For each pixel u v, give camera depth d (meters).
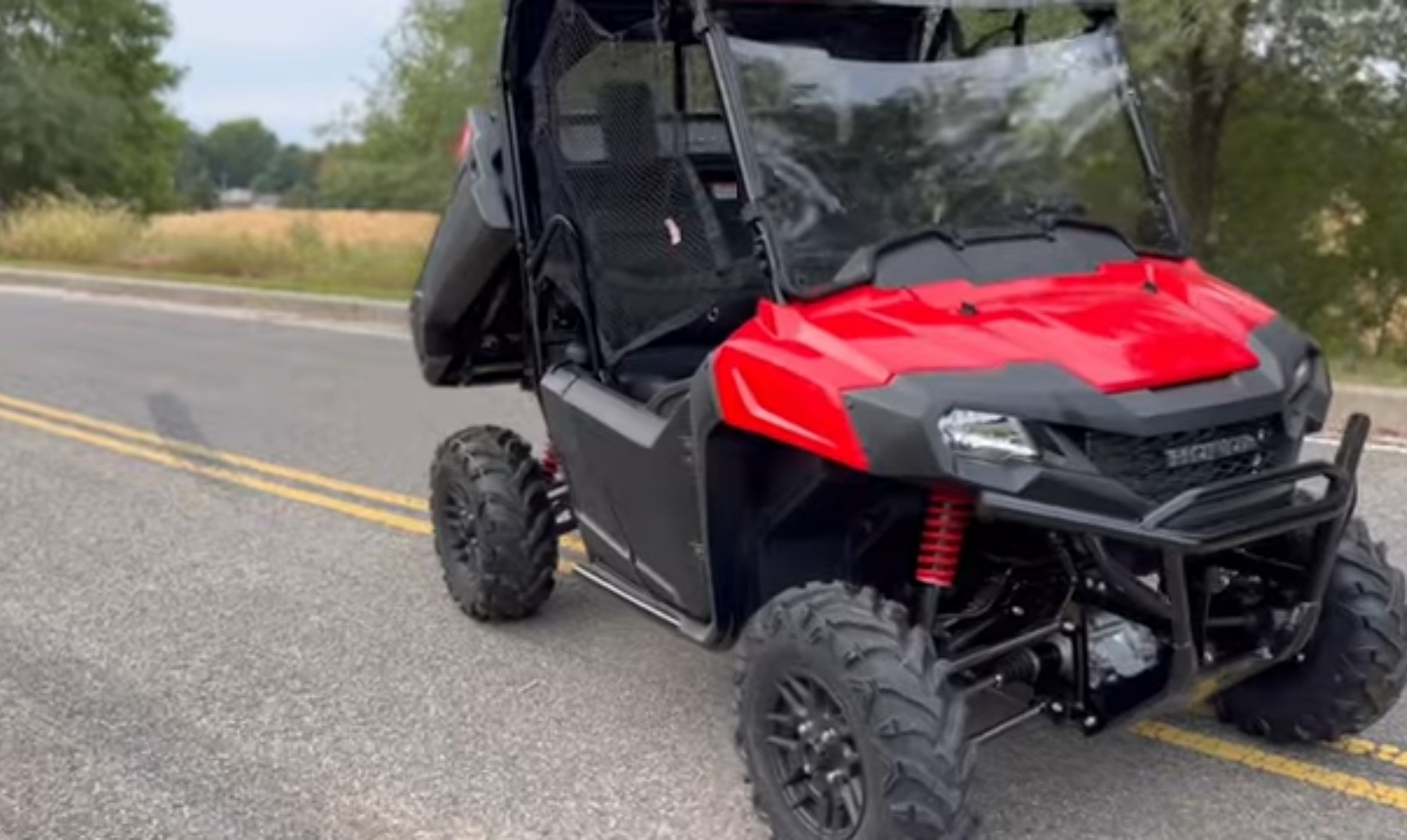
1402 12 11.84
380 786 4.27
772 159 3.86
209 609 5.87
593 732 4.61
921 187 4.02
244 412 9.87
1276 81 13.01
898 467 3.24
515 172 4.96
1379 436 7.71
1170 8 11.21
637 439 4.27
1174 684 3.45
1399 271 14.08
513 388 10.30
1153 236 4.24
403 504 7.38
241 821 4.07
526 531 5.39
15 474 8.24
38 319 15.71
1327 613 4.00
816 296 3.71
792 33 3.98
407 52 22.41
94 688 5.07
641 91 4.48
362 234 22.81
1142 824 3.87
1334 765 4.16
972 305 3.66
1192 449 3.37
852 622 3.43
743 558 3.93
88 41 37.25
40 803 4.20
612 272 4.64
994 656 3.61
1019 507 3.21
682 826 3.98
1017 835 3.82
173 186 42.16
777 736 3.66
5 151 34.28
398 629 5.58
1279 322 3.81
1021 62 4.24
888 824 3.30
